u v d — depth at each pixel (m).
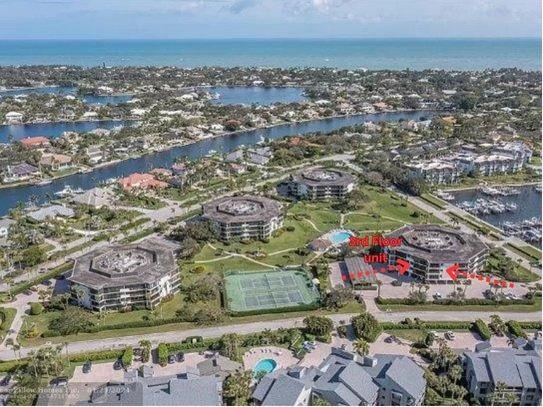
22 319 179.50
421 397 134.50
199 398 128.62
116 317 181.62
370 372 139.38
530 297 193.12
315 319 169.25
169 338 169.12
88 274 189.38
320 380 136.38
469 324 175.50
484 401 138.38
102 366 154.00
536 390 133.62
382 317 181.50
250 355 158.88
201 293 193.25
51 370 148.38
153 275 188.62
